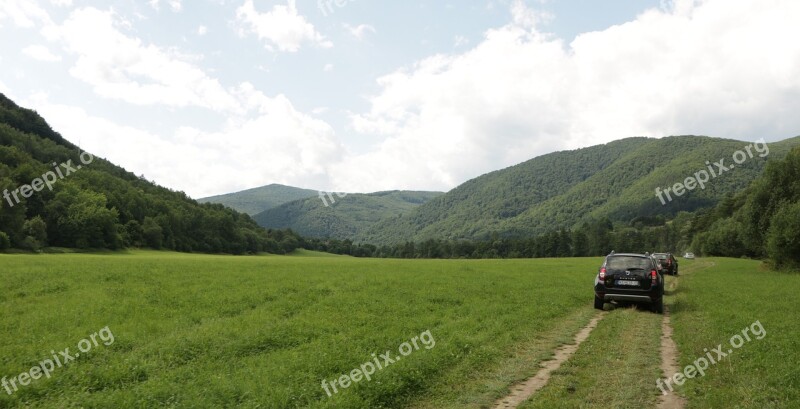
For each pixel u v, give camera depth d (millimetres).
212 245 146875
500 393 9352
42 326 14906
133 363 10992
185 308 18594
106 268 31516
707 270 51031
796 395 8516
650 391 9242
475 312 18641
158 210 142625
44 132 184125
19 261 35625
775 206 53062
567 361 11539
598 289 20609
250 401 8297
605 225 179500
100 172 142250
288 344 13375
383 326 15734
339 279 29953
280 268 39281
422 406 8852
